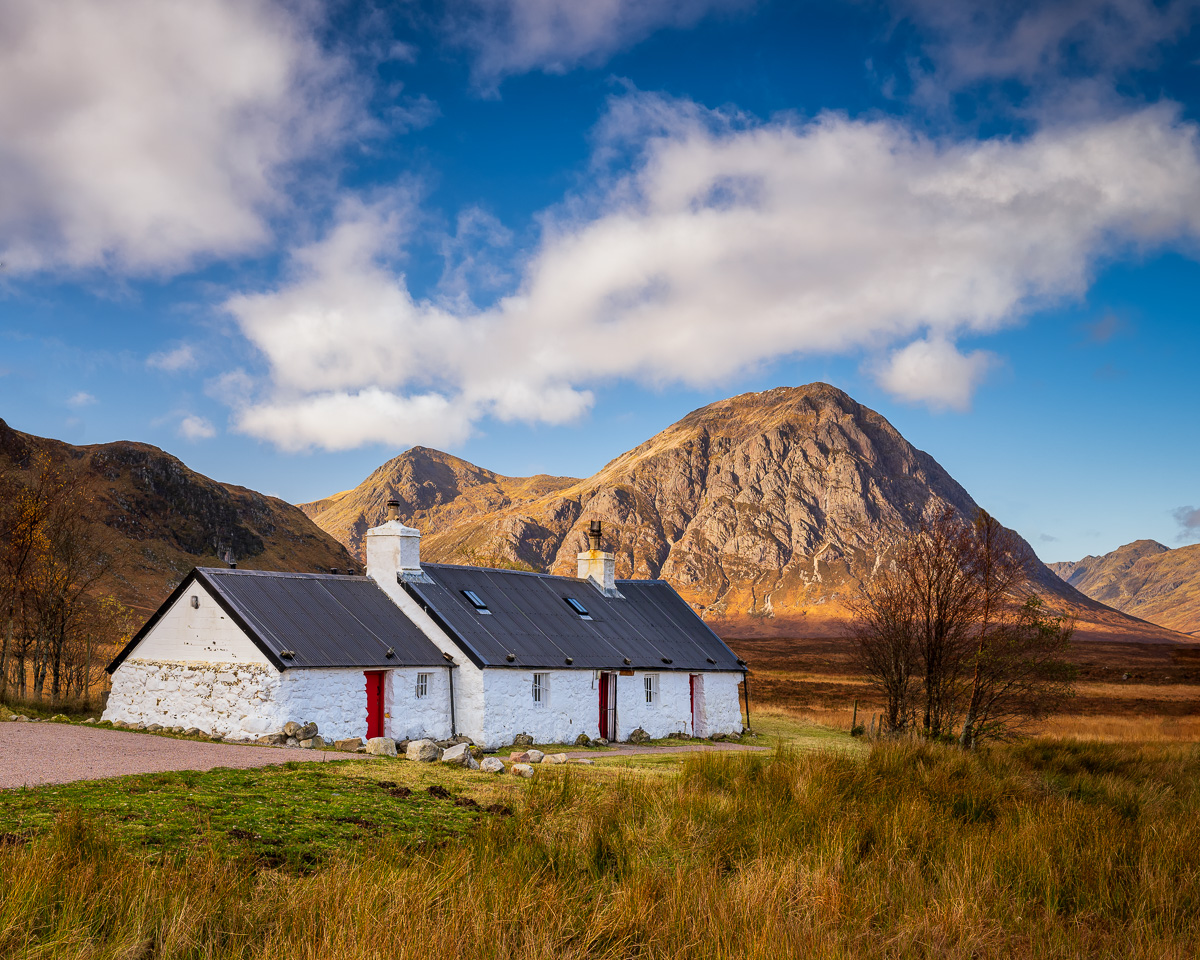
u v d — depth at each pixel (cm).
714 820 1280
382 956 720
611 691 3375
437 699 2856
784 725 4381
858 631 3947
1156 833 1306
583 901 920
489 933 789
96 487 17575
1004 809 1480
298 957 722
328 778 1636
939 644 3206
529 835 1141
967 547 3238
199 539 18625
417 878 898
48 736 2114
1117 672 11788
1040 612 3117
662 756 2725
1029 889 1068
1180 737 3991
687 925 852
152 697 2616
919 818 1313
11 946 705
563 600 3656
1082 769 2325
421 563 3262
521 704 2992
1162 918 970
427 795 1532
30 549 3794
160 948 735
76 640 4428
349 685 2600
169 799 1316
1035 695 3147
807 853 1114
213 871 867
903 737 2580
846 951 809
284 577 2831
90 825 969
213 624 2556
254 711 2408
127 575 14788
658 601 4197
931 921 914
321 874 916
